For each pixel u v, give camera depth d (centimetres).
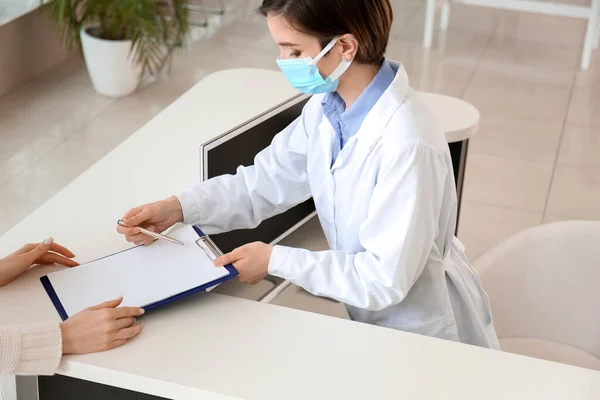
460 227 353
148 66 451
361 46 144
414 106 152
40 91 452
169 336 143
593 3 506
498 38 566
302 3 138
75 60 494
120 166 208
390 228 148
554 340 221
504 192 380
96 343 137
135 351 138
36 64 467
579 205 373
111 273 154
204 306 151
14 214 343
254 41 540
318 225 225
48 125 418
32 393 142
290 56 147
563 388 136
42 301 148
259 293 194
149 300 146
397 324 169
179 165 210
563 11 519
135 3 424
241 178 181
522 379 138
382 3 144
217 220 178
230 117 239
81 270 156
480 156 411
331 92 159
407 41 552
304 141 177
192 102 248
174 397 133
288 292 199
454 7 618
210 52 516
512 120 448
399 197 146
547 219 361
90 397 145
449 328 169
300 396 131
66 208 186
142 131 229
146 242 164
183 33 456
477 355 143
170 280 152
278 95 255
